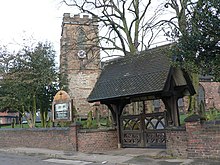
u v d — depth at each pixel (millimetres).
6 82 23203
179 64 10891
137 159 12453
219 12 8836
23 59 24016
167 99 13594
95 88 16172
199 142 11562
